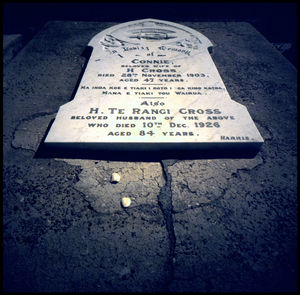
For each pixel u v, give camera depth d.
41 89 2.57
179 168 1.83
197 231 1.49
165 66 2.68
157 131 1.94
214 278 1.31
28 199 1.63
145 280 1.29
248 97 2.52
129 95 2.28
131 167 1.83
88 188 1.70
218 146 1.93
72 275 1.31
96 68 2.62
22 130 2.12
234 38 3.54
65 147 1.92
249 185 1.74
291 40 3.69
